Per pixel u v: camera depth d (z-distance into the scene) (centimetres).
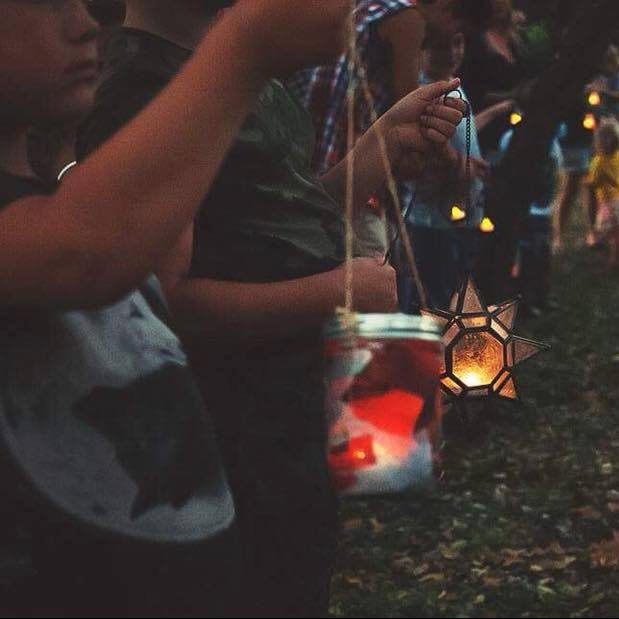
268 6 204
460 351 358
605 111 1622
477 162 538
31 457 214
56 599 217
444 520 745
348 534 718
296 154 329
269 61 206
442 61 823
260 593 318
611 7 1059
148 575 218
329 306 310
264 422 318
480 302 365
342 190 361
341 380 202
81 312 221
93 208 197
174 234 201
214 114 201
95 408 219
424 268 864
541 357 1130
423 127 363
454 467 828
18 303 205
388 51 670
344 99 614
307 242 321
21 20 227
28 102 230
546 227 1319
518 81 1148
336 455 203
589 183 1634
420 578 670
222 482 234
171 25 316
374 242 389
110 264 199
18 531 215
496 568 680
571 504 773
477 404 361
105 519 216
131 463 220
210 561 225
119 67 311
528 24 1388
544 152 1094
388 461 200
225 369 315
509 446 882
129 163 197
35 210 201
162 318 241
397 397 201
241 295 306
